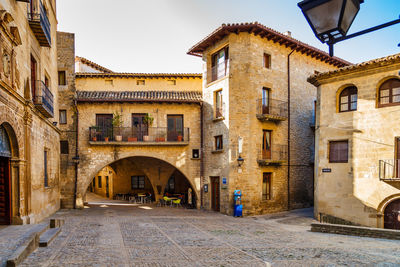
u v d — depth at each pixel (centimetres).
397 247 891
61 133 2031
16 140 1060
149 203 2508
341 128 1566
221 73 1988
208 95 2081
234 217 1745
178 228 1298
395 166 1370
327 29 321
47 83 1664
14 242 761
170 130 2158
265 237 1109
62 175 2025
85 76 2172
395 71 1393
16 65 1054
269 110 1948
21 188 1095
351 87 1566
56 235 980
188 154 2139
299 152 2102
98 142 2022
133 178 2958
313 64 2258
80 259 715
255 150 1855
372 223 1430
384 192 1400
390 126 1404
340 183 1554
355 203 1492
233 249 880
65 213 1762
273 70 1983
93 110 2083
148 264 704
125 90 2227
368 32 310
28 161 1162
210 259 761
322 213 1611
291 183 2041
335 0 303
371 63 1423
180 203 2395
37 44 1360
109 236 1052
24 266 631
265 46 1952
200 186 2114
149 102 2112
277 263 723
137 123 2125
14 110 1027
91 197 3097
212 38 1966
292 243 978
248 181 1819
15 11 1048
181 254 810
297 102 2112
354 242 991
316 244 955
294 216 1783
